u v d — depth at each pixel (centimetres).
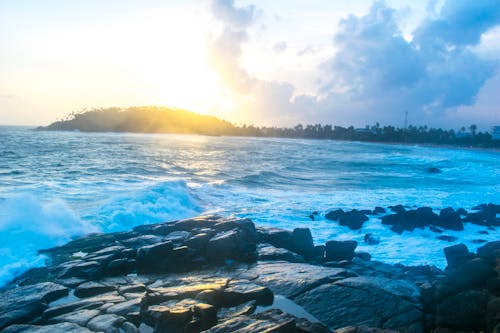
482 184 3194
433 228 1564
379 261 1155
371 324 634
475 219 1722
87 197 1692
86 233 1156
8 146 5594
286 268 866
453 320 660
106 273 837
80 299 704
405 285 770
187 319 568
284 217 1689
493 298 673
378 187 2864
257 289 683
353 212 1694
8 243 973
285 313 589
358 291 715
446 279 752
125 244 1015
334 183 2984
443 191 2708
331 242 1070
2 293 697
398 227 1541
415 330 632
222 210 1755
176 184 1975
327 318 646
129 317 601
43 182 2173
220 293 665
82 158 4038
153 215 1446
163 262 868
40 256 939
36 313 634
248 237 1071
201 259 901
